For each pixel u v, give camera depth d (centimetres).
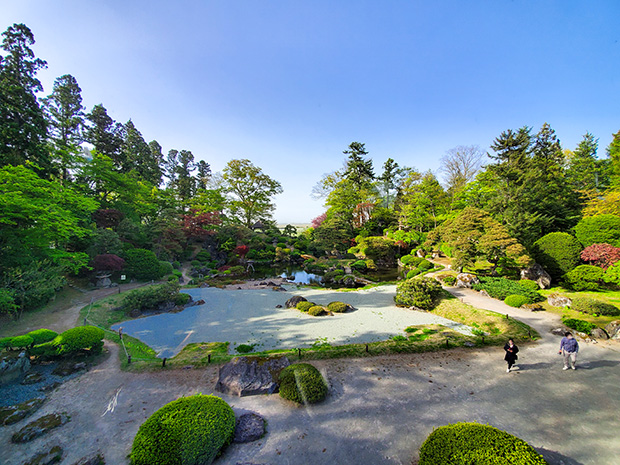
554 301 1786
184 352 1223
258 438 677
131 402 837
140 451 551
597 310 1534
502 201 2714
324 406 808
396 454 625
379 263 4047
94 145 3681
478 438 526
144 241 3130
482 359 1112
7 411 755
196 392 897
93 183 3297
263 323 1619
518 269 2434
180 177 6066
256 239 4259
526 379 951
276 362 1008
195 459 570
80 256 1883
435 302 1920
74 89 3384
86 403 828
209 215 4181
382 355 1150
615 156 2947
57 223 1609
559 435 672
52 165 2553
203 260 3775
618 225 2131
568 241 2227
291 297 2130
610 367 1021
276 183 5525
